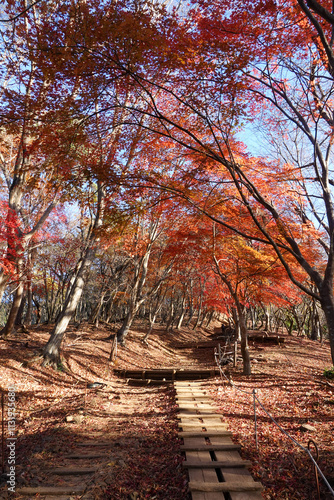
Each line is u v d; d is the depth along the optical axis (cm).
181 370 1496
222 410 864
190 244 1268
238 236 1162
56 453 645
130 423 844
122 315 3825
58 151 713
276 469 546
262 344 2177
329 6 693
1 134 1147
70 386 1215
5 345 1432
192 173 852
